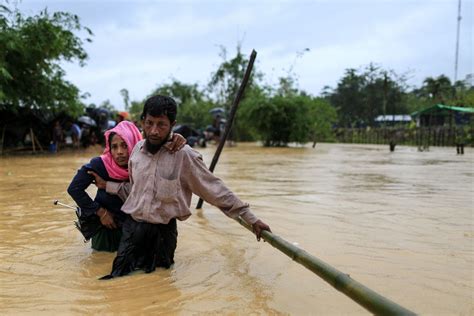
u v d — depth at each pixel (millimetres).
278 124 23922
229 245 3557
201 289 2588
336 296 2465
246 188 6801
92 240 3457
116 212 3379
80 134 18859
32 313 2258
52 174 8969
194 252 3363
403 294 2510
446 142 25984
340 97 54094
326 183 7469
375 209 5012
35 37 15219
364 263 3066
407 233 3908
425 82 42656
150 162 3012
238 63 29141
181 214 3057
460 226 4168
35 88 16156
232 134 24875
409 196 5988
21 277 2816
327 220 4434
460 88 35781
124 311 2281
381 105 50406
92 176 3342
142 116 3031
